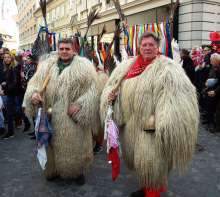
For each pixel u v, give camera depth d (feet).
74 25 62.28
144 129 8.09
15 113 18.34
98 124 10.16
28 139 16.84
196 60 26.43
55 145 9.96
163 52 15.55
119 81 8.77
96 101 9.87
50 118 9.92
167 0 34.71
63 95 9.71
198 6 31.96
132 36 16.61
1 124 17.42
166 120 7.58
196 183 10.82
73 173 10.25
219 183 10.82
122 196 9.85
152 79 8.00
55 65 10.12
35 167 12.48
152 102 8.01
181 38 33.78
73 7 68.80
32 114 10.28
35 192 10.14
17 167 12.49
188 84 7.98
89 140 10.34
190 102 7.86
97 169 12.21
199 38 32.45
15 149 15.01
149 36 8.21
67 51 9.95
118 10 16.26
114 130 8.55
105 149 14.75
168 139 7.68
